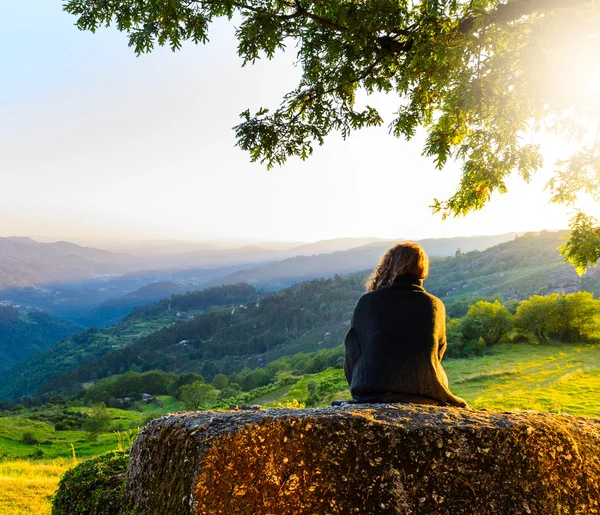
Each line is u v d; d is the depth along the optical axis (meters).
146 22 5.20
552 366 36.22
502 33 5.05
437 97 5.99
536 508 1.90
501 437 1.95
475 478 1.89
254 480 1.71
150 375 148.75
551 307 52.78
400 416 2.02
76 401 138.00
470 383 32.47
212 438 1.73
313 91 5.62
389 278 3.00
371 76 5.63
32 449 71.88
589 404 20.12
